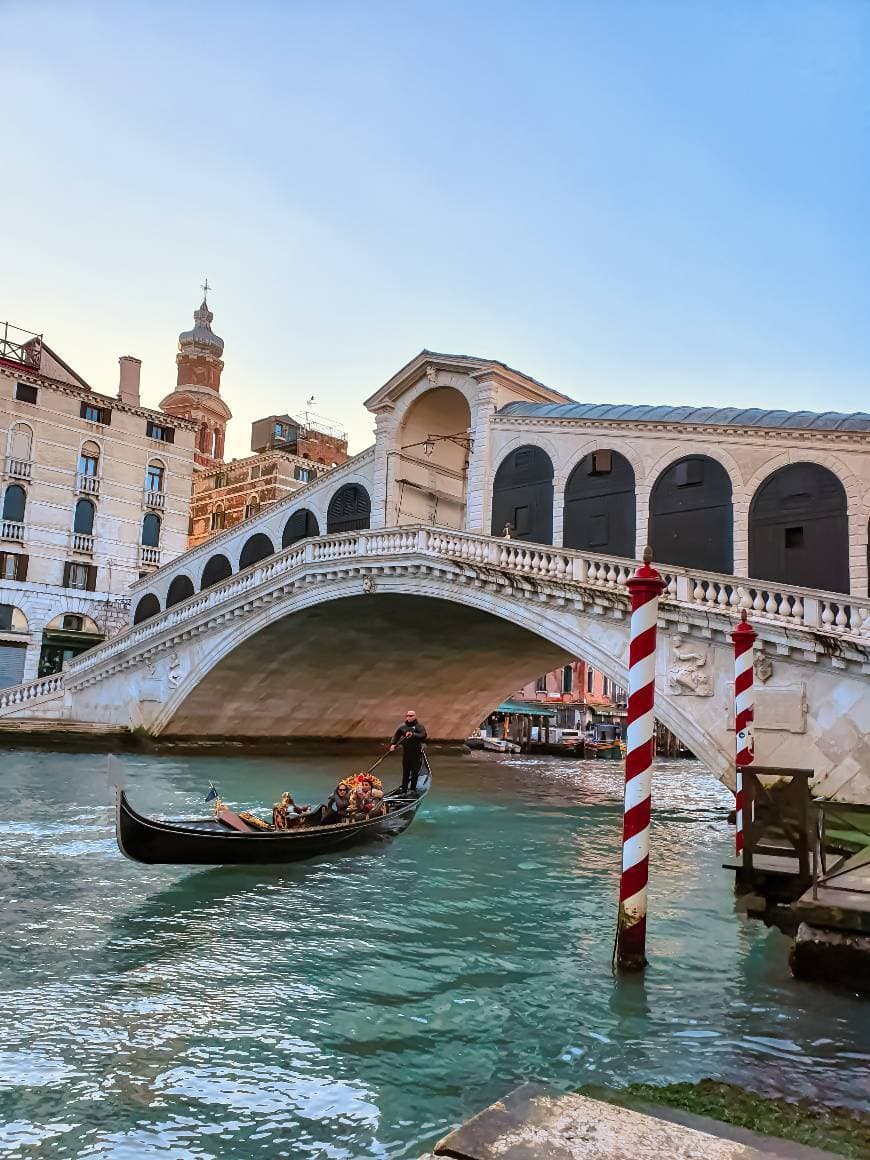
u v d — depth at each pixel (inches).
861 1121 163.5
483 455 853.2
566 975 264.5
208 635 1008.9
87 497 1406.3
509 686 1323.8
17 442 1338.6
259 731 1160.8
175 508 1509.6
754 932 318.7
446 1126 171.8
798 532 653.3
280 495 1780.3
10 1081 186.4
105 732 1061.1
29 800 610.2
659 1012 233.5
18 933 294.7
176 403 2299.5
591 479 770.8
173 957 275.3
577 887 399.9
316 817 462.3
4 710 1133.1
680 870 456.1
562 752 1659.7
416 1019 227.3
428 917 334.6
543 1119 108.9
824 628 495.8
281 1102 180.5
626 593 599.2
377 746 1334.9
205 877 389.7
